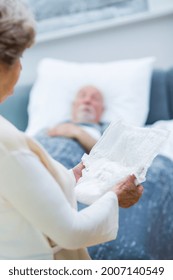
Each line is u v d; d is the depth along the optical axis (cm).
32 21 88
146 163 101
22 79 327
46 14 318
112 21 308
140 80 288
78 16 315
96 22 313
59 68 303
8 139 85
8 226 91
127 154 106
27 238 92
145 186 192
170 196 199
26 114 304
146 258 163
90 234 90
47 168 91
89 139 234
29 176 83
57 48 324
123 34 314
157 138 104
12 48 86
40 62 318
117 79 290
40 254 94
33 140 90
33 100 300
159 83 290
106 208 94
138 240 168
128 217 177
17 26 85
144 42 314
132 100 284
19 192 83
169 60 316
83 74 297
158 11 302
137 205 182
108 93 288
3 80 91
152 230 177
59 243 87
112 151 109
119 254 163
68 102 294
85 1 312
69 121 286
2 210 90
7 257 94
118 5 309
